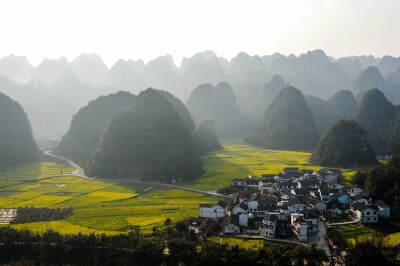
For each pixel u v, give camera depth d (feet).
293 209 476.54
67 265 365.20
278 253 331.16
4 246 394.93
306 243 378.12
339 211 485.97
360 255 325.42
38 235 401.70
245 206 473.67
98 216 489.67
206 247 355.77
